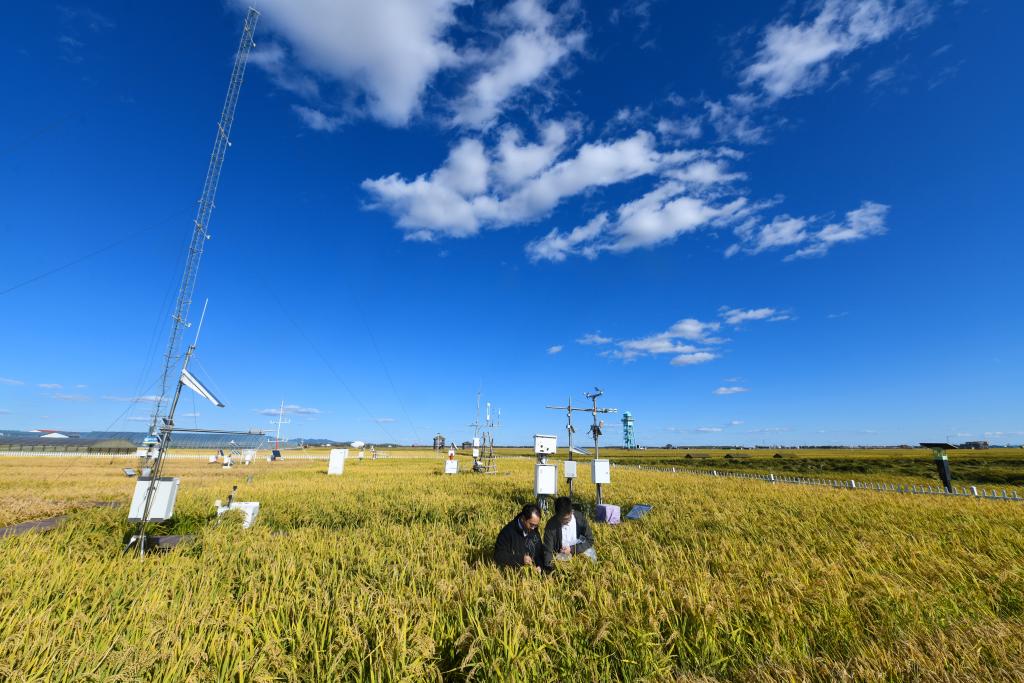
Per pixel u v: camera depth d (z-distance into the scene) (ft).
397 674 11.23
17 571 19.57
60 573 19.62
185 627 14.06
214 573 21.03
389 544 29.45
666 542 30.32
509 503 50.44
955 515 41.06
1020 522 37.06
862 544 26.50
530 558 21.54
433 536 30.71
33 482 74.49
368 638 13.10
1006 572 19.61
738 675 11.90
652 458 331.16
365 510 47.01
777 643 12.85
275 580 19.49
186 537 31.09
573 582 18.80
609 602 15.01
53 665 11.37
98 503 49.24
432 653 12.28
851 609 15.71
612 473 119.85
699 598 15.15
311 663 11.92
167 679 11.31
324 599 16.88
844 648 13.21
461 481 83.30
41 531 32.09
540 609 14.74
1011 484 124.26
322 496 57.57
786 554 24.99
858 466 216.13
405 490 65.41
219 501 40.47
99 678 11.00
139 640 13.10
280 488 68.39
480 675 11.55
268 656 12.12
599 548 27.32
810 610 15.35
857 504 49.29
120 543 28.96
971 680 10.61
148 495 28.43
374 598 16.79
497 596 16.34
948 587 18.63
